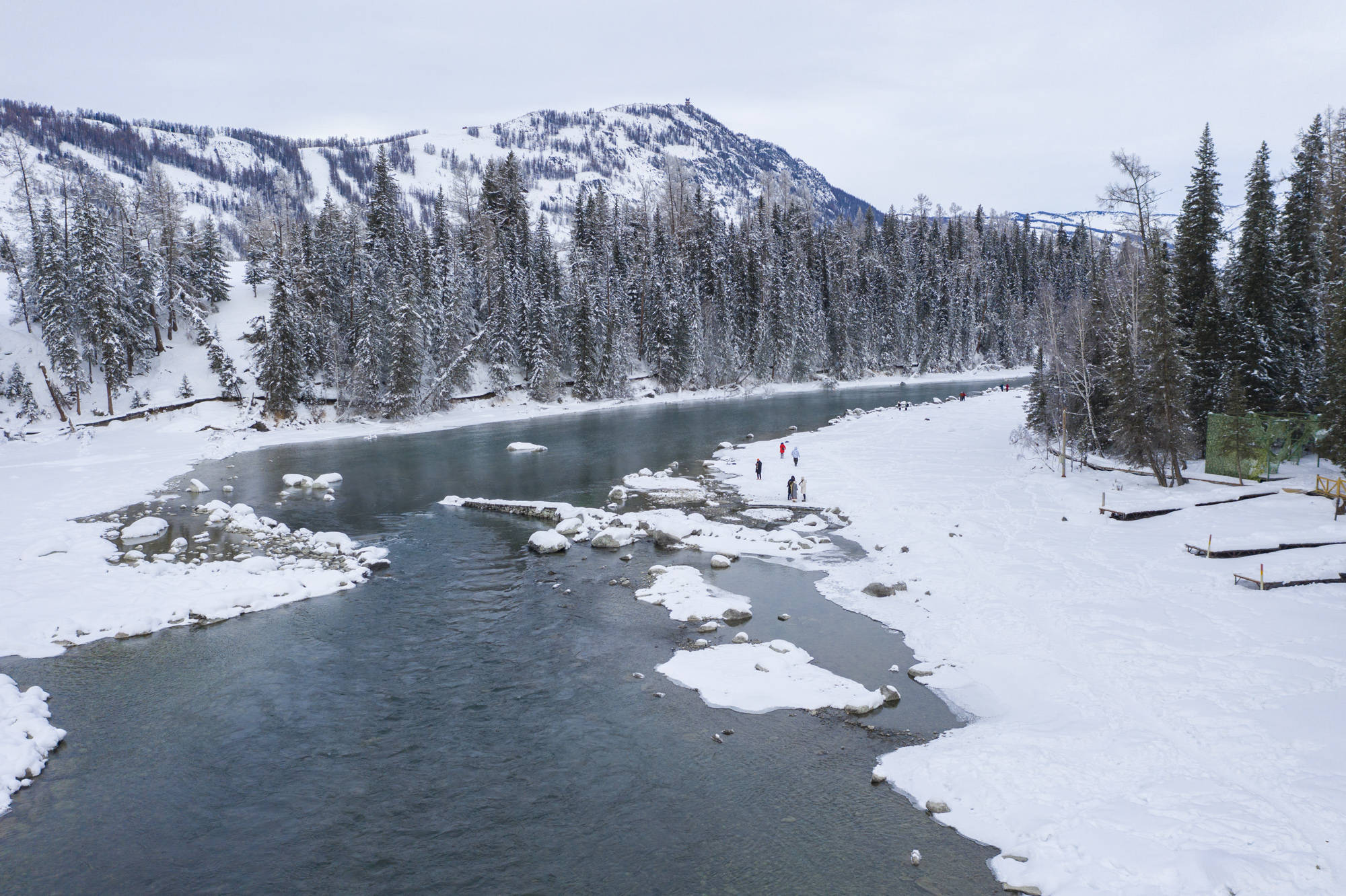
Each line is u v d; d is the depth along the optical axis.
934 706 17.56
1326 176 46.88
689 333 102.88
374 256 82.19
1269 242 43.41
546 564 29.52
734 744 16.12
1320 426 35.50
